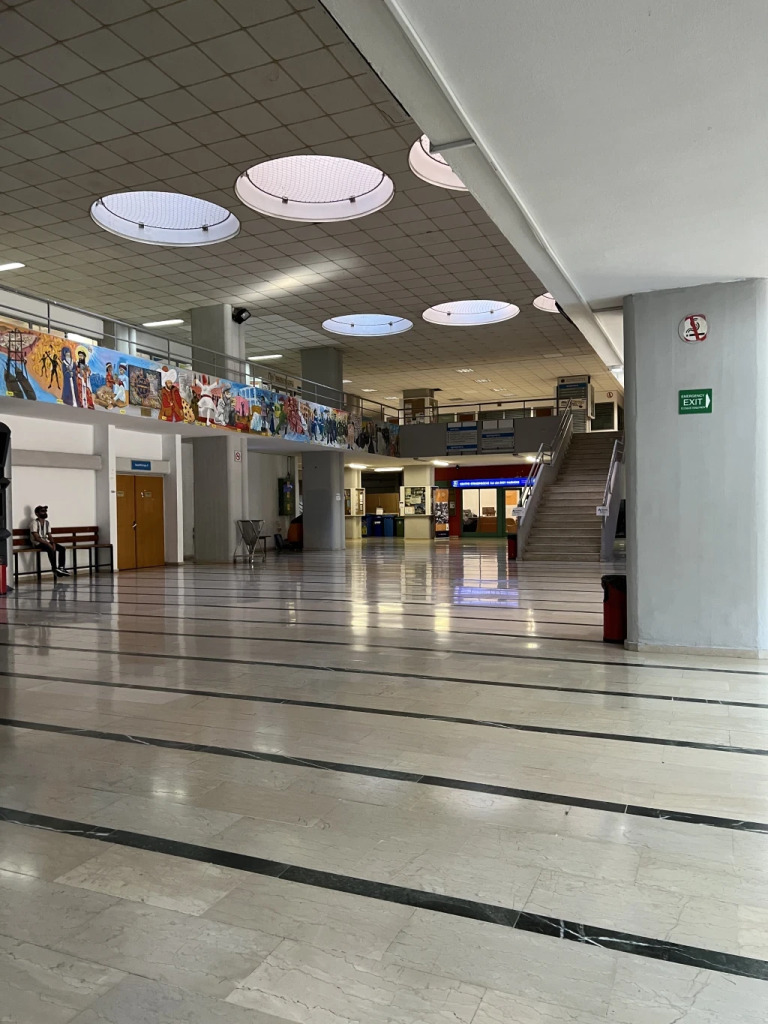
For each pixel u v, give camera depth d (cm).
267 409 1862
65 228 1246
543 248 524
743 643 624
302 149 984
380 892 252
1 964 212
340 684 554
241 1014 189
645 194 432
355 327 2142
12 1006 193
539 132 362
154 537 1795
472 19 280
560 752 396
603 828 302
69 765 383
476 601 1028
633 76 315
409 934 226
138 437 1730
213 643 725
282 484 2716
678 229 490
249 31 735
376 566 1686
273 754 397
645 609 654
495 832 299
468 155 386
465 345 2258
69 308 1272
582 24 282
